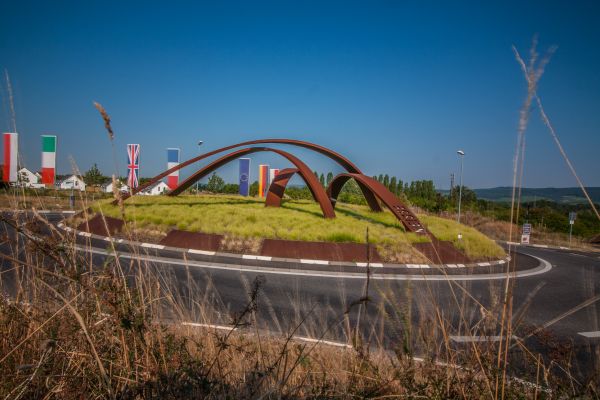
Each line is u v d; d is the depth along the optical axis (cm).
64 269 162
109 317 170
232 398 164
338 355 273
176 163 2547
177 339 218
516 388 189
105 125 153
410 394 176
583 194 151
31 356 183
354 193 3278
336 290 684
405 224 1285
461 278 857
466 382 183
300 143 1800
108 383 140
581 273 1112
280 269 875
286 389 183
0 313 198
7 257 158
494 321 197
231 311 450
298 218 1434
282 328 409
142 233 1167
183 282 643
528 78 146
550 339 213
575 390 189
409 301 214
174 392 154
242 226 1235
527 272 1091
